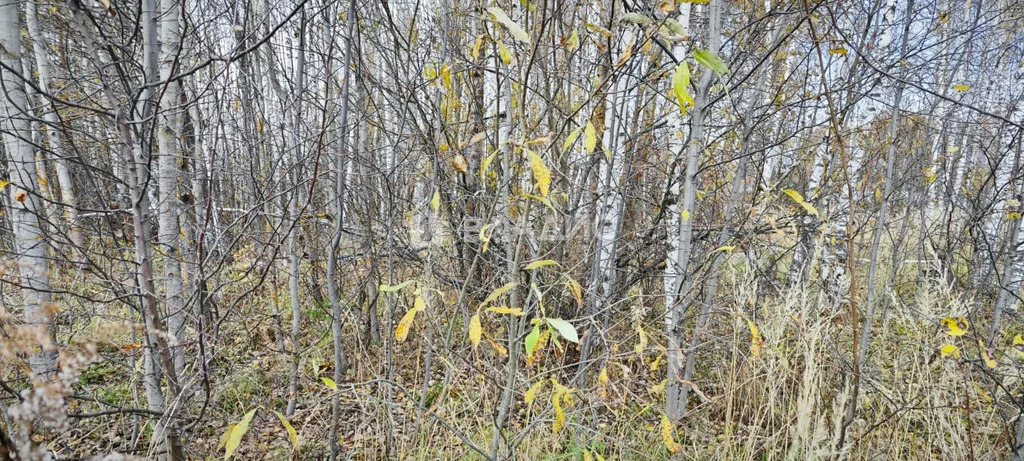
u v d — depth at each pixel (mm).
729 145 4410
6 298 2895
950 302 2627
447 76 2959
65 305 2951
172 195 2564
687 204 2627
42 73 3457
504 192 2674
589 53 3518
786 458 2688
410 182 3721
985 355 2426
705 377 3840
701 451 2953
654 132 4156
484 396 3145
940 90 5051
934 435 2857
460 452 2990
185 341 2236
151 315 1876
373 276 3924
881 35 4121
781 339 2920
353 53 3385
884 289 4195
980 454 2596
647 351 2824
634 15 1653
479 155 4004
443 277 3650
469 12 3402
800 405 2293
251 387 3840
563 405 2508
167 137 2525
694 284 2961
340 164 3000
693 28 3607
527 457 2623
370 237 3693
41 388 979
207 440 3236
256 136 4316
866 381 2898
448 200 3838
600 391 2238
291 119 3648
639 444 3006
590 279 3504
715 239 3633
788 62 4160
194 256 2945
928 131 4930
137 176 1833
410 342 4410
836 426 2158
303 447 3406
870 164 4691
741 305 2916
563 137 3172
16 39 2838
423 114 3262
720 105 4391
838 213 3625
